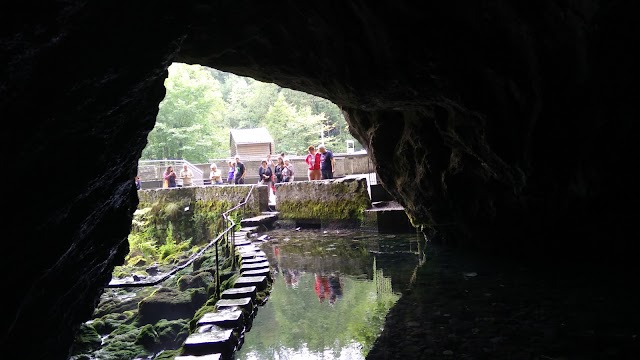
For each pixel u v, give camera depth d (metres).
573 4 5.15
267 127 39.69
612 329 4.91
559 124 6.71
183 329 7.60
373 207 15.29
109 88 3.29
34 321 3.37
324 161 16.95
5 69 2.29
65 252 3.39
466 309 5.98
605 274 7.07
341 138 41.66
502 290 6.70
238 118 49.62
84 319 4.89
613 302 5.76
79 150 3.20
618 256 7.62
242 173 19.70
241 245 11.95
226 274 9.38
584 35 5.53
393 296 6.98
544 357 4.39
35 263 3.05
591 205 7.44
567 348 4.54
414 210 11.29
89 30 2.85
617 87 6.02
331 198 16.05
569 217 7.86
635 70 5.76
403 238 12.82
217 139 36.44
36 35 2.38
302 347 5.23
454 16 5.52
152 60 3.61
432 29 5.68
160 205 20.67
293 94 44.28
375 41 5.98
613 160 6.76
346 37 5.96
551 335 4.89
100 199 3.85
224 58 7.02
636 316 5.23
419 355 4.66
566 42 5.69
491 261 8.80
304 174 24.89
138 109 3.94
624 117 6.30
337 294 7.44
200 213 19.98
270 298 7.48
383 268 9.03
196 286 10.10
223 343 5.03
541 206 8.04
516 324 5.29
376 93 7.15
